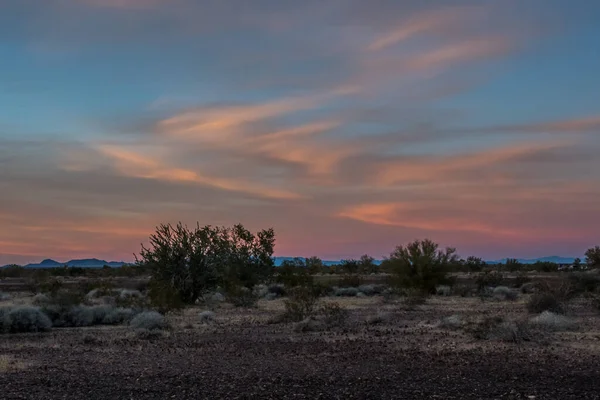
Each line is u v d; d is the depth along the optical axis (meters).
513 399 10.37
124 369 13.67
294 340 18.73
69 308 25.25
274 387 11.46
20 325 22.12
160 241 36.31
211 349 17.00
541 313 23.30
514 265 90.12
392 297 37.31
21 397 10.79
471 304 32.03
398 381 11.91
